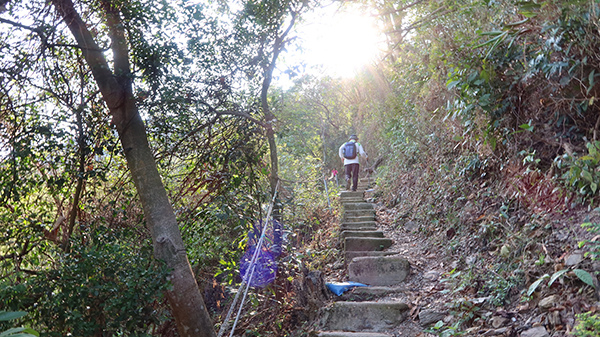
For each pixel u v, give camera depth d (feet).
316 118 38.60
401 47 24.89
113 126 12.55
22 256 12.02
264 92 15.35
